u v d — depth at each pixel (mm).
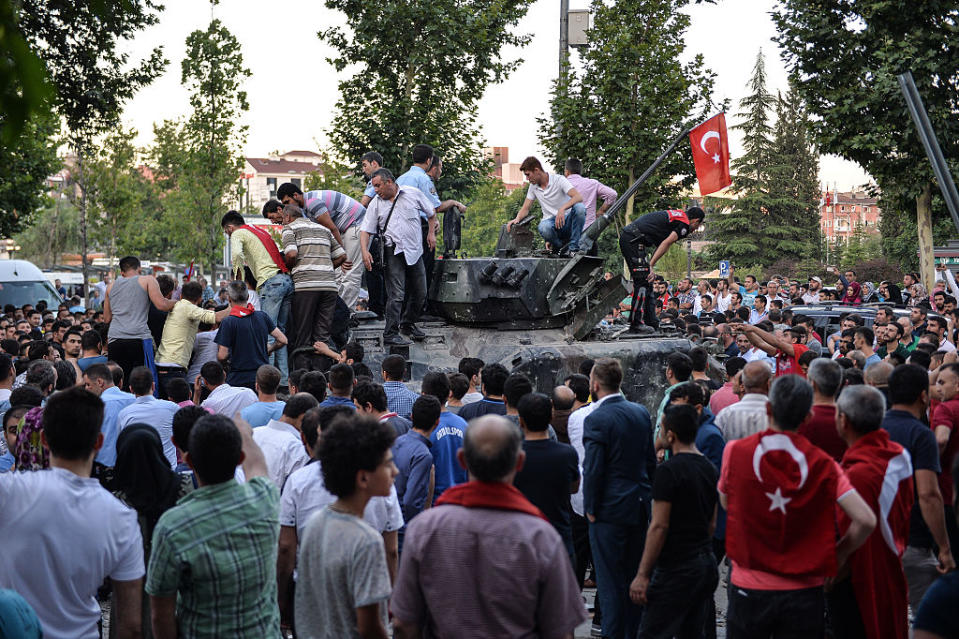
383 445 3965
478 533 3660
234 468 4082
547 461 6230
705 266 67375
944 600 3254
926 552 6508
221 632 3918
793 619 4699
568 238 12141
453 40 23250
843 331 12156
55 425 4250
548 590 3656
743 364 9102
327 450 3943
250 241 10570
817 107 22562
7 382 8211
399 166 23891
